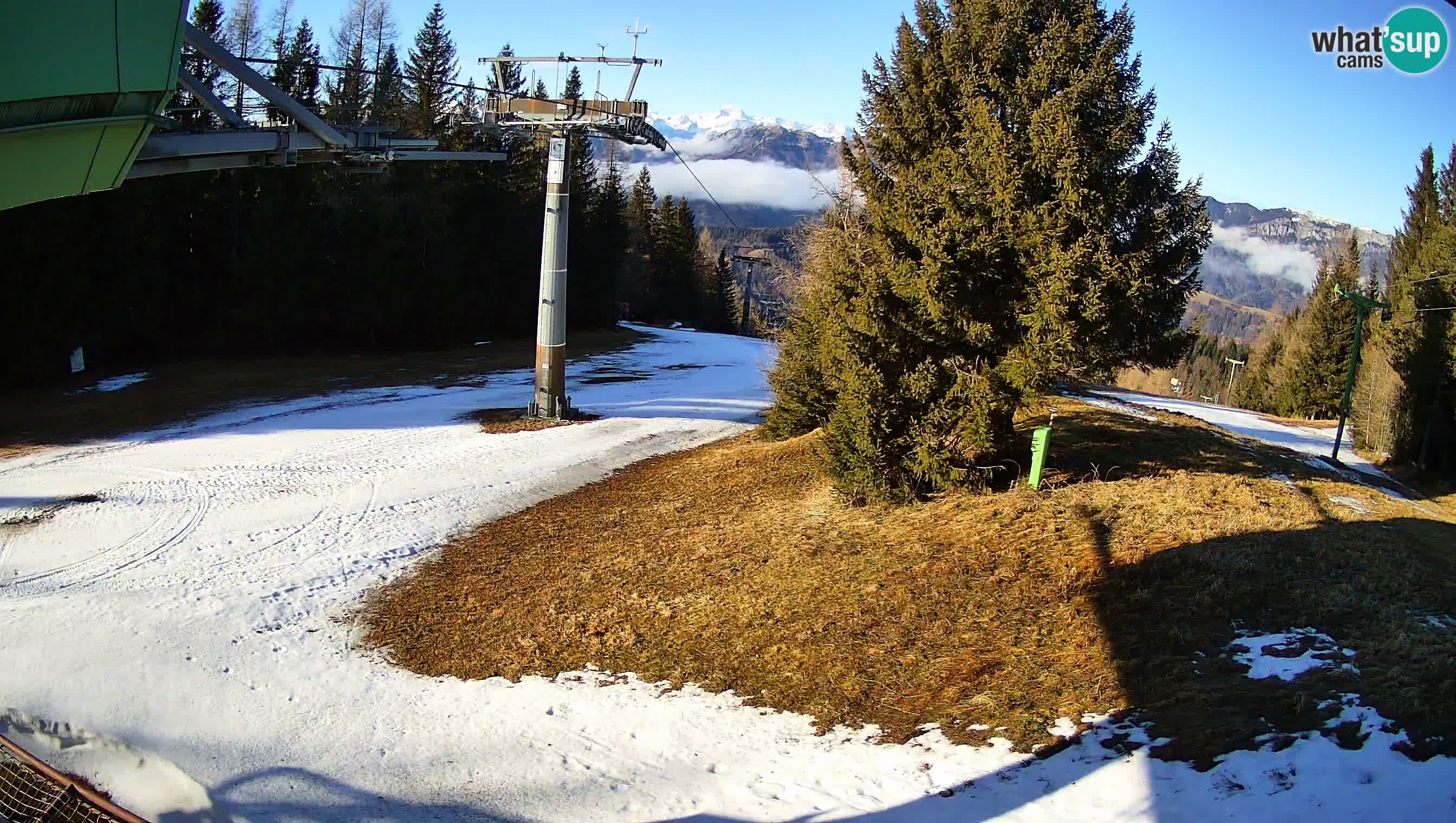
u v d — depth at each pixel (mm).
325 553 16703
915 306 14562
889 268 14656
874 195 15766
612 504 20094
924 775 7824
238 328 40750
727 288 100812
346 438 25750
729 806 7777
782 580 13164
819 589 12594
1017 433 16828
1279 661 8523
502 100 26656
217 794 8547
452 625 13414
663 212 87562
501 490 21250
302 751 9523
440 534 18156
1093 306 12914
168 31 6973
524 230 57312
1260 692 7906
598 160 76688
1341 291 30094
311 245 41500
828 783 7984
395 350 44906
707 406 32750
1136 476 16172
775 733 9211
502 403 32125
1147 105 13734
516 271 55781
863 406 14992
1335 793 6164
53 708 10438
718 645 11578
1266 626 9391
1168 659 9000
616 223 70562
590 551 16406
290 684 11422
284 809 8180
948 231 13922
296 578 15352
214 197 40188
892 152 15680
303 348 42500
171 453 23391
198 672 11633
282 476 21625
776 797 7840
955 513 14352
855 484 15961
